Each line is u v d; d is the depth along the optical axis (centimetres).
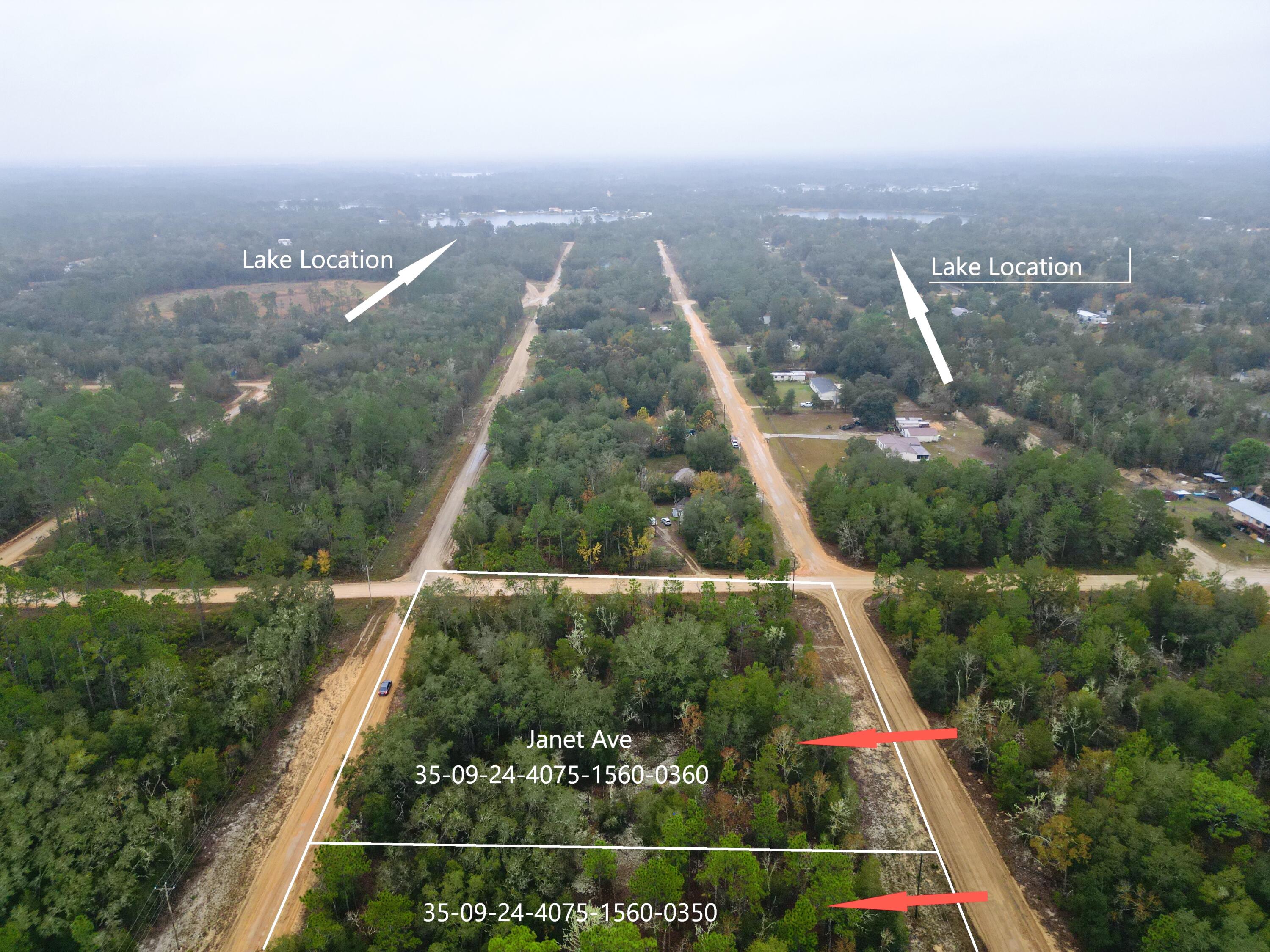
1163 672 7962
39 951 5384
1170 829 5944
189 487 10338
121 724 6700
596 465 12588
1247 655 7419
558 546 10750
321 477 12131
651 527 11294
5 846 5634
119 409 13175
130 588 9488
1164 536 10375
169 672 7175
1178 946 5119
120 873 5722
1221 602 8475
